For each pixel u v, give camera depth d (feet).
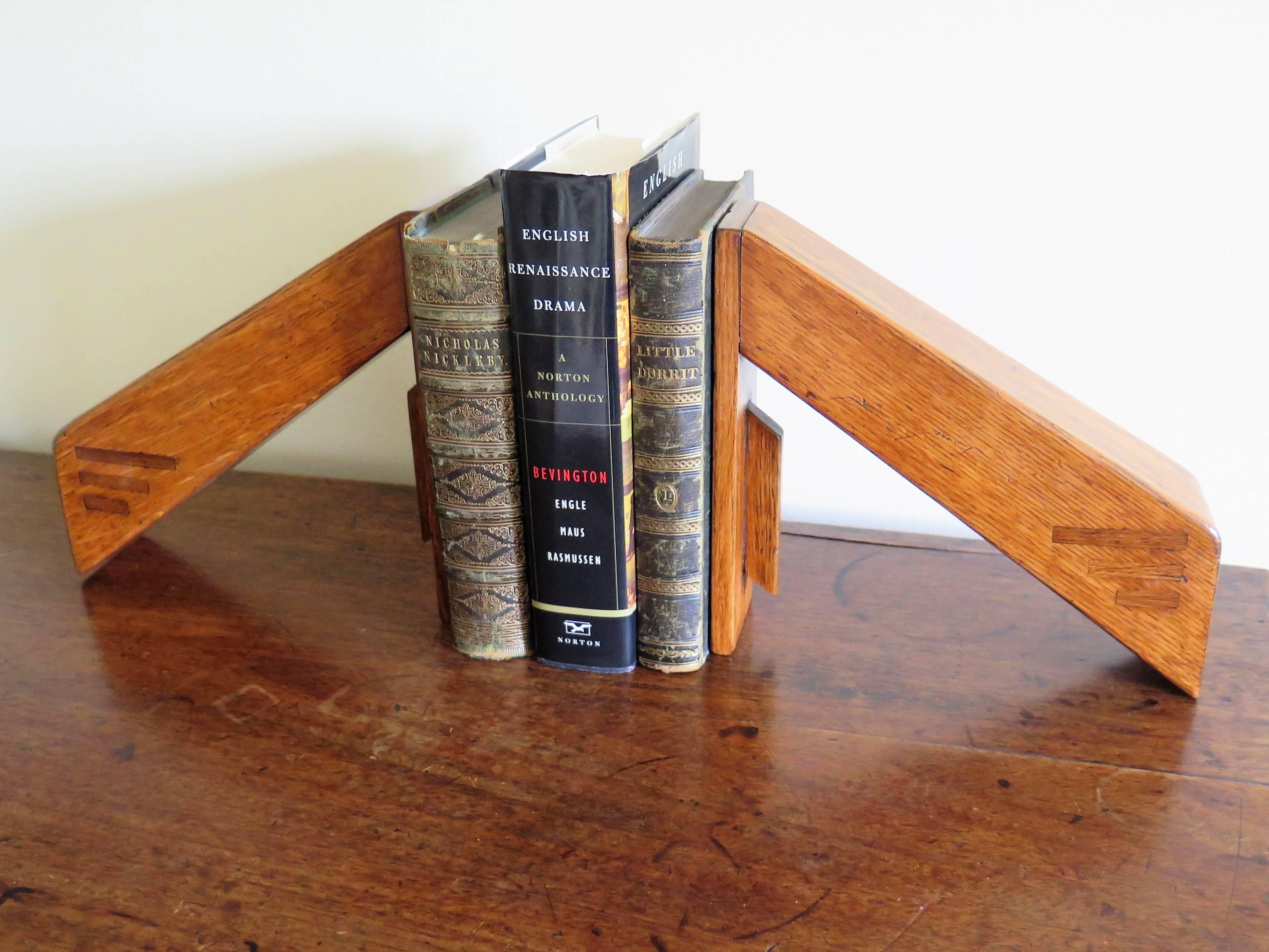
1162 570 2.55
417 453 2.91
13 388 4.17
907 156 3.14
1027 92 2.99
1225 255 3.03
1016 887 2.11
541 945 2.00
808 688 2.74
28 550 3.47
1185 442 3.28
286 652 2.93
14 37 3.56
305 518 3.64
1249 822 2.27
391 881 2.16
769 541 2.82
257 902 2.11
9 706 2.72
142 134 3.63
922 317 2.71
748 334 2.56
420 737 2.58
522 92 3.33
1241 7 2.77
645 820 2.31
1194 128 2.92
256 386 2.96
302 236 3.67
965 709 2.64
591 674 2.82
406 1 3.29
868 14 3.01
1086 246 3.11
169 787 2.43
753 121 3.20
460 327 2.48
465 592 2.80
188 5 3.41
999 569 3.26
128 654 2.93
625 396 2.52
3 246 3.90
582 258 2.35
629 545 2.68
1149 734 2.55
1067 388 3.30
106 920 2.07
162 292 3.87
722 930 2.03
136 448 3.06
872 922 2.04
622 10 3.17
